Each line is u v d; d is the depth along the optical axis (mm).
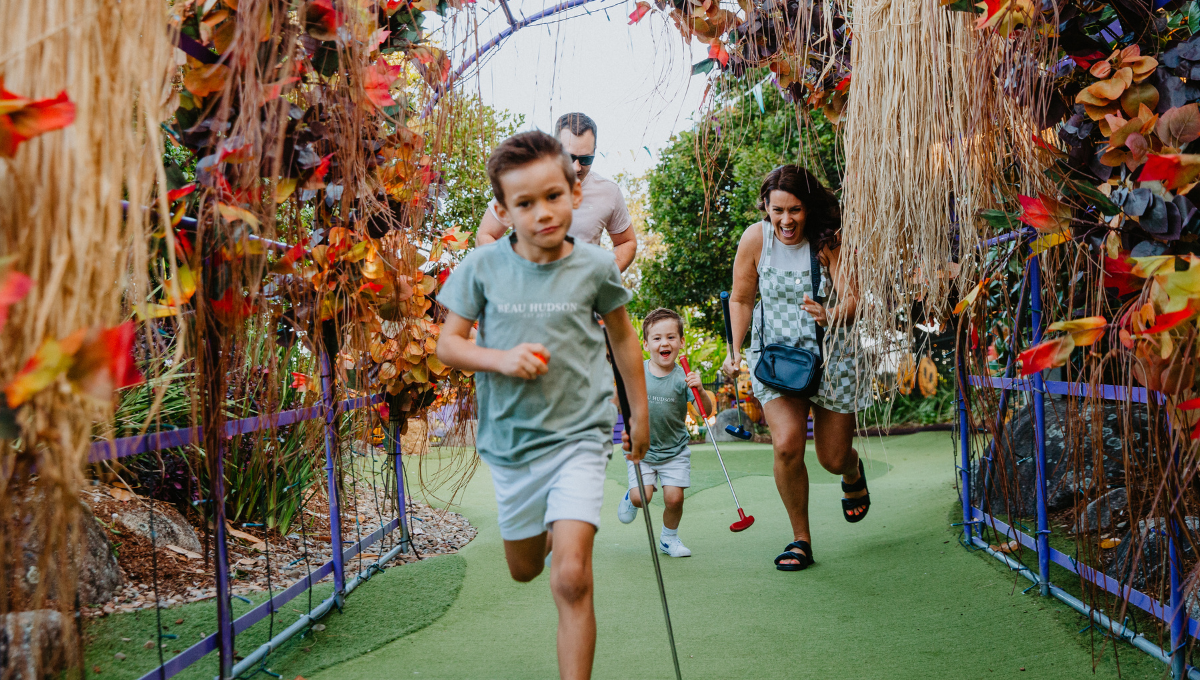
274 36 1562
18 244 1031
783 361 3092
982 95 1990
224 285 1611
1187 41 1558
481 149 2592
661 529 4094
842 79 2811
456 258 3059
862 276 2518
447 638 2379
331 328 2275
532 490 1804
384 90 1890
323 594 2691
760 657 2242
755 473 5789
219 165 1518
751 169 7770
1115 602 2084
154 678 1721
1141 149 1542
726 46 2877
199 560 2771
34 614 1155
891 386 2779
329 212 2066
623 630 2496
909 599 2707
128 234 1164
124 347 1035
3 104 928
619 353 1979
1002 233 2270
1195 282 1256
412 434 4336
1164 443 1563
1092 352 1789
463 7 2287
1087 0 1730
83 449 1095
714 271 9367
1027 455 3559
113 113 1118
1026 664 2096
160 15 1239
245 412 2244
